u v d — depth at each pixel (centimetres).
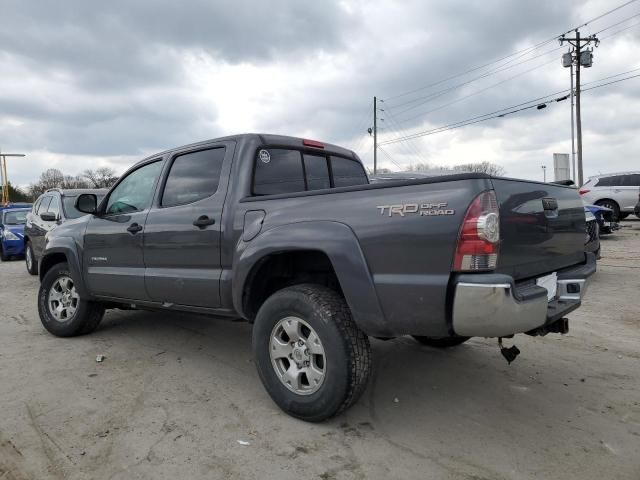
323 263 342
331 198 304
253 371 411
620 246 1167
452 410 332
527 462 266
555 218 323
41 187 7231
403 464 265
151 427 311
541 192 310
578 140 2819
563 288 319
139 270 431
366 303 280
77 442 293
